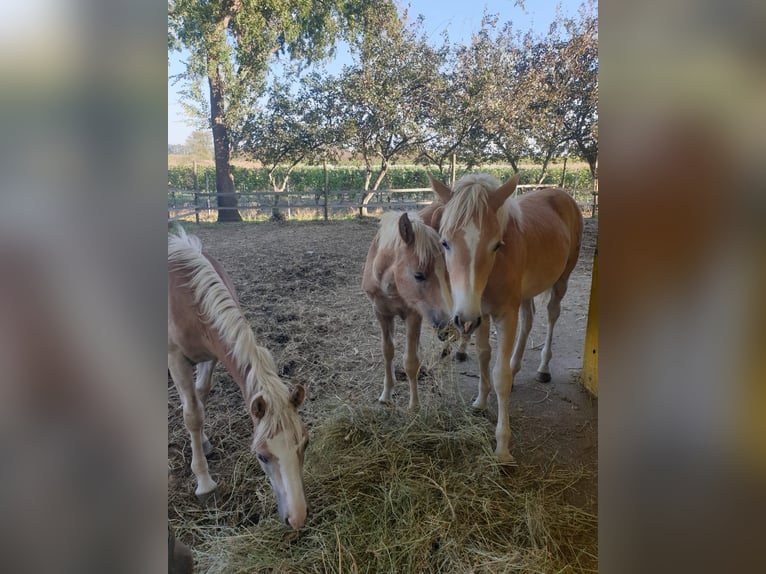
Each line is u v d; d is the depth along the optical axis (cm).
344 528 149
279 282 311
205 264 147
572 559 139
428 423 199
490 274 168
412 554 140
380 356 250
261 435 131
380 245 191
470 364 257
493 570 135
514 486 167
